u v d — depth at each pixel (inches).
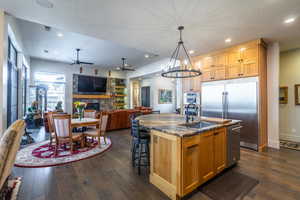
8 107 150.7
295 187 87.4
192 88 209.6
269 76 161.9
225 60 173.2
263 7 97.6
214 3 94.1
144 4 95.6
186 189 75.3
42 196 78.6
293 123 181.0
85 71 349.4
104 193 81.7
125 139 187.3
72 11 103.4
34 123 252.1
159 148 86.4
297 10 100.7
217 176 99.3
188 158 76.6
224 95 171.9
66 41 197.5
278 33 136.2
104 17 111.2
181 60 223.6
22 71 206.7
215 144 93.5
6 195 71.6
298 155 136.7
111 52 242.5
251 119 152.0
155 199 77.2
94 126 190.7
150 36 143.5
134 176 99.5
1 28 102.0
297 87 178.1
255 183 91.6
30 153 137.2
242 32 134.2
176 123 105.3
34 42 200.1
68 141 136.3
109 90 386.6
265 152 144.4
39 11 103.3
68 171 105.7
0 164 48.5
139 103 454.6
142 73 350.3
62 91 318.7
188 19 113.3
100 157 130.9
